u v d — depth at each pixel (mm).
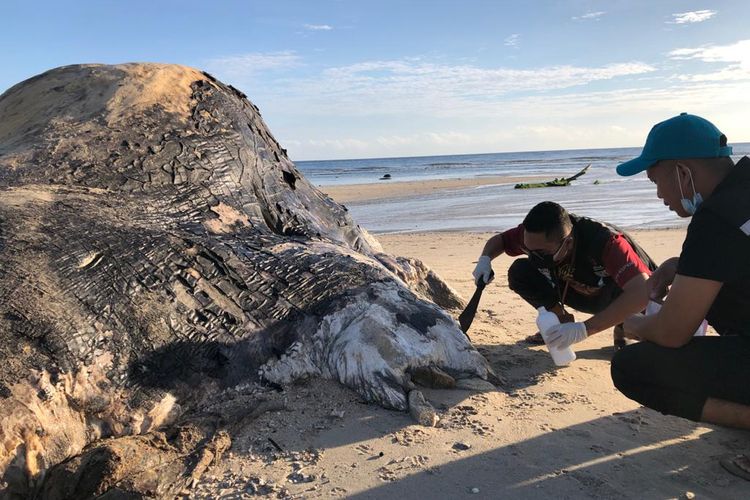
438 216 16250
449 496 2398
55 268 3055
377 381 3252
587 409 3199
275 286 3646
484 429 2955
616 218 13078
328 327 3531
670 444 2801
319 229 4891
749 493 2379
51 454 2527
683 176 2441
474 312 4203
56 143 4164
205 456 2678
